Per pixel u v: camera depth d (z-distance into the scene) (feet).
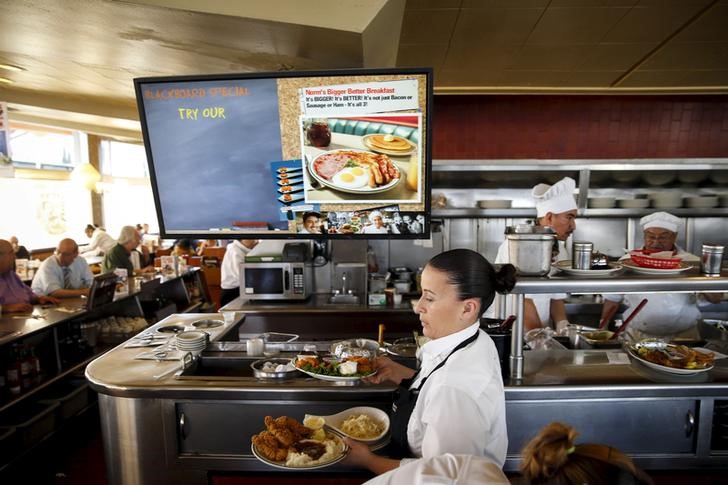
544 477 2.31
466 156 14.25
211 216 7.07
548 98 13.97
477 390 3.95
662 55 10.52
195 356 7.02
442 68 11.41
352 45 10.25
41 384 10.21
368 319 13.25
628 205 13.64
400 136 6.46
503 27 8.87
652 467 5.92
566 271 6.23
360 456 4.69
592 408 5.86
